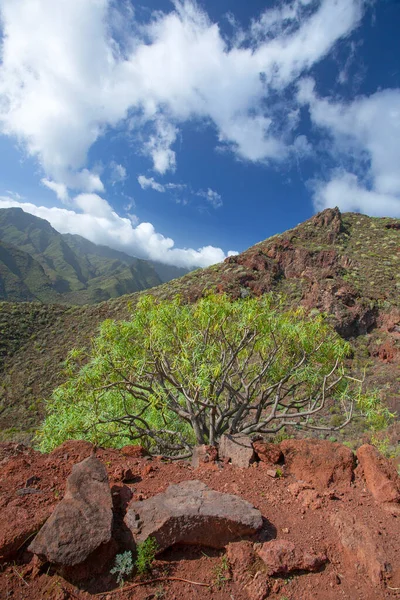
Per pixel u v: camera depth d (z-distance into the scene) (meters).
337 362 7.06
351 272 43.03
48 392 31.23
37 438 7.26
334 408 18.17
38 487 3.49
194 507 3.07
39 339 41.44
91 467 3.27
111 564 2.68
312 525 3.38
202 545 2.98
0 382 33.69
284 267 45.75
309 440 4.71
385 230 59.16
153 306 7.18
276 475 4.27
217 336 7.14
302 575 2.81
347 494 3.98
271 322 6.91
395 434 13.63
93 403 7.11
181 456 6.52
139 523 2.95
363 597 2.64
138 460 4.49
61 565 2.49
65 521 2.68
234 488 3.90
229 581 2.72
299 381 8.56
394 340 29.06
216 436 7.42
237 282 41.72
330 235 54.75
